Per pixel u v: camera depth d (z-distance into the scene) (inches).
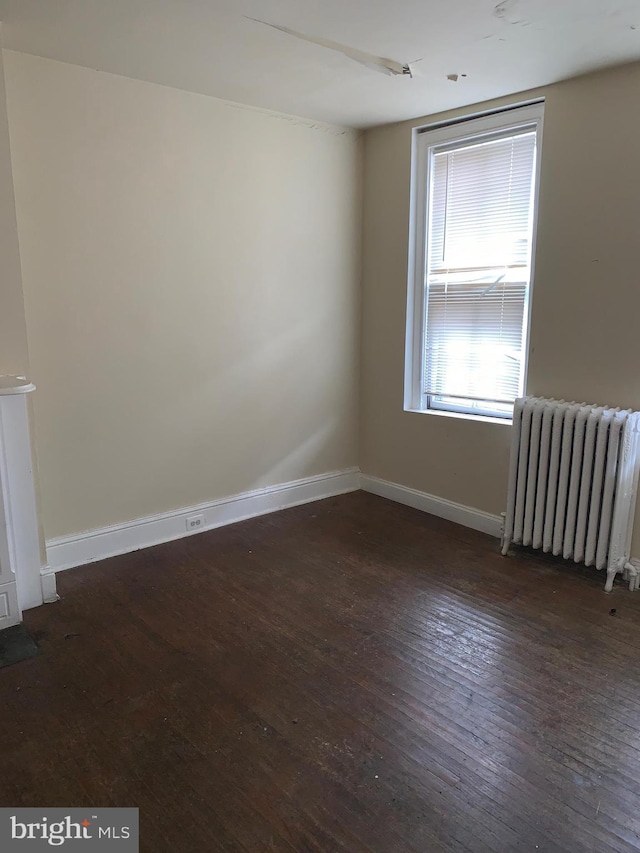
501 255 136.3
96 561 127.4
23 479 103.6
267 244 144.3
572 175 118.6
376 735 77.8
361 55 104.8
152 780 70.6
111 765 72.8
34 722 80.0
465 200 141.3
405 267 152.5
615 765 73.0
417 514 156.3
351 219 159.9
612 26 92.5
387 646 97.4
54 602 110.7
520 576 121.5
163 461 135.0
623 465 109.2
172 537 139.1
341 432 169.9
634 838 63.4
